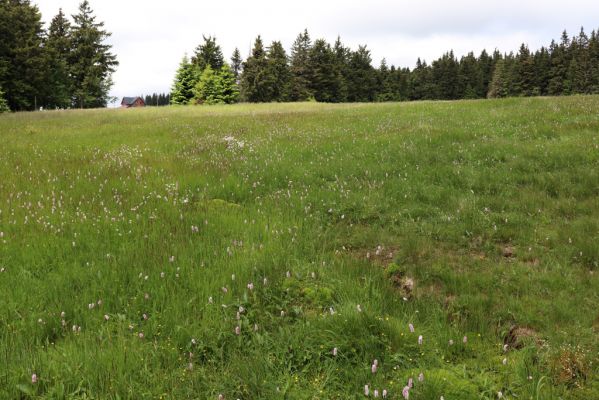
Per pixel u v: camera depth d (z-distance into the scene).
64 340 4.66
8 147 16.89
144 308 5.32
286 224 8.27
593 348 4.55
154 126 24.64
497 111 22.05
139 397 3.87
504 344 4.88
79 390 3.89
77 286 5.78
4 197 9.51
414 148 13.91
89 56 74.75
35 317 4.94
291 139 17.83
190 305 5.30
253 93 91.19
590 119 16.78
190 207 9.27
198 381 4.12
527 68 116.94
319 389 4.07
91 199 9.70
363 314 4.92
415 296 5.90
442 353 4.55
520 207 8.98
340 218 9.12
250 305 5.43
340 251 7.44
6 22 55.69
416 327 4.95
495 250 7.32
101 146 17.64
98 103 79.31
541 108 21.33
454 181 10.87
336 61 107.38
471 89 136.75
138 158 14.52
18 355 4.27
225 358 4.57
